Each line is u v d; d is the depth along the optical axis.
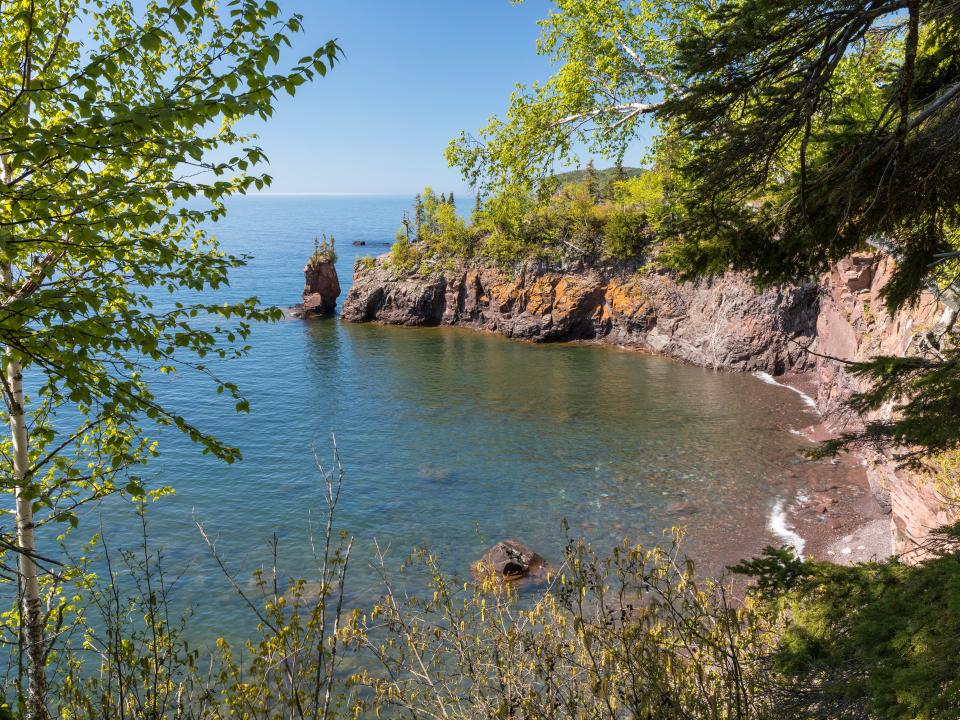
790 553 6.62
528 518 24.80
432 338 68.94
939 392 5.11
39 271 6.76
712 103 5.86
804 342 47.34
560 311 65.12
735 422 36.47
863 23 4.98
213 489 27.86
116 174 7.74
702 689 4.77
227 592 19.05
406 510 25.73
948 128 5.87
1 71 7.73
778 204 6.60
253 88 5.66
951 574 4.63
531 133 13.23
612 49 12.33
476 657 5.59
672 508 25.20
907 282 6.98
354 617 5.59
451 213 78.19
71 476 8.66
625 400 42.28
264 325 76.50
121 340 5.75
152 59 8.65
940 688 3.73
